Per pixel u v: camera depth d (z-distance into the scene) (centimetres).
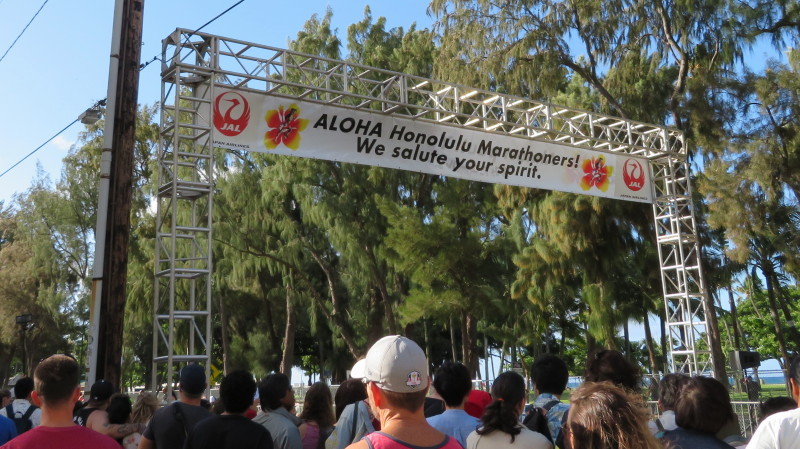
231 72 1323
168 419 487
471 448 377
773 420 304
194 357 1170
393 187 3166
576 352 6041
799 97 2025
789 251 2250
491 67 2095
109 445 328
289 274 3388
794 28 2120
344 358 4169
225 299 3797
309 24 3111
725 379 1856
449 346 4656
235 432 414
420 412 273
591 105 2420
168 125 1322
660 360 4950
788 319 3384
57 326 4325
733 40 2083
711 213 2100
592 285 2581
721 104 2053
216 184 3055
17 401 718
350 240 2984
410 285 3409
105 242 1052
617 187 1775
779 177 2041
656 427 394
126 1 1116
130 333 3659
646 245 2572
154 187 3023
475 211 2925
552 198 2480
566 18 2098
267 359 3712
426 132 1510
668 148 1834
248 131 1337
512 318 3228
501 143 1602
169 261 1242
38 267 4128
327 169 3153
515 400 436
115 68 1100
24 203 4256
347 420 492
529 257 2602
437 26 2208
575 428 258
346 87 1441
